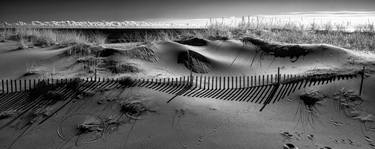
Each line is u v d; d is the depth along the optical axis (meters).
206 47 18.34
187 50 16.73
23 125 10.12
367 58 15.07
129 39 22.52
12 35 21.25
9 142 9.27
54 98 11.55
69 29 24.39
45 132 9.76
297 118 10.56
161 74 14.18
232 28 22.72
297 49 16.83
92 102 11.30
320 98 11.53
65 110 10.89
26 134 9.66
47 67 15.06
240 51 17.72
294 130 9.84
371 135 9.59
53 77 13.40
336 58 15.28
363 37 20.02
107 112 10.76
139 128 9.93
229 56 17.23
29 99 11.60
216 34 21.11
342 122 10.30
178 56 16.41
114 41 22.42
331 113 10.77
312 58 15.83
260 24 24.02
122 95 11.70
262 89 12.57
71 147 9.05
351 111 10.80
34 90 12.10
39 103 11.33
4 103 11.37
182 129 9.85
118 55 15.95
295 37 20.61
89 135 9.62
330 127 10.05
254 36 20.36
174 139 9.36
